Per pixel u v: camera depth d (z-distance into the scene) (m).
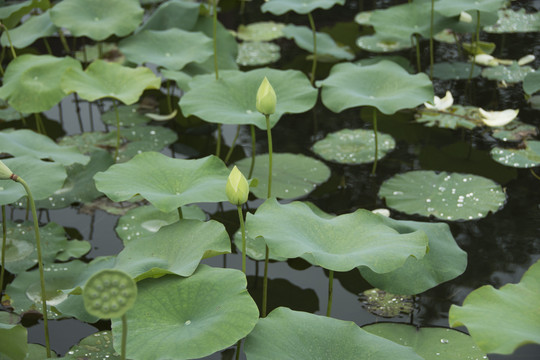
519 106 4.12
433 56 4.86
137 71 3.47
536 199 3.24
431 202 3.20
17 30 4.63
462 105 4.16
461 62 4.73
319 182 3.43
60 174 2.67
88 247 2.96
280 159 3.66
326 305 2.61
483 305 1.92
